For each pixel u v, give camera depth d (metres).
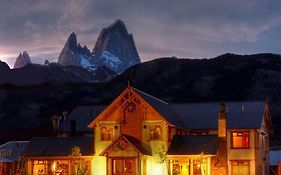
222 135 62.00
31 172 63.62
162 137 60.16
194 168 59.09
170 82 153.62
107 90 152.00
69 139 65.88
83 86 158.00
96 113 80.12
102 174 61.62
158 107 62.94
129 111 61.62
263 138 69.50
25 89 163.25
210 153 58.34
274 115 122.06
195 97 142.25
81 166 62.34
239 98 137.62
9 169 74.88
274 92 135.62
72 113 81.12
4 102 151.62
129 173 58.38
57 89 159.25
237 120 65.88
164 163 59.81
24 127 134.25
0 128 129.00
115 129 61.81
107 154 59.19
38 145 65.31
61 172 63.09
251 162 63.62
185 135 62.50
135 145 58.31
